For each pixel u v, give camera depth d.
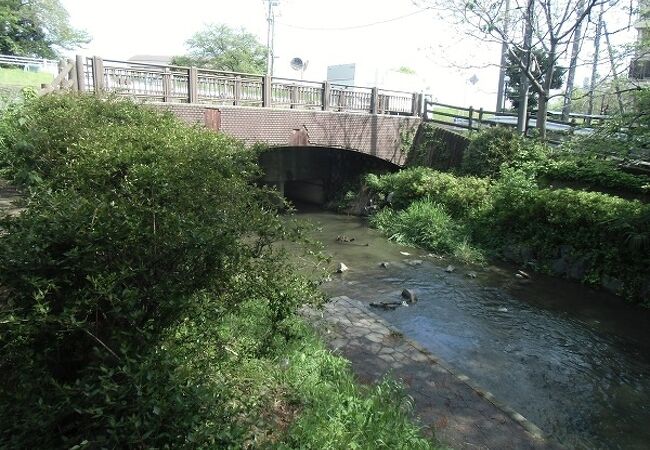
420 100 18.14
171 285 2.98
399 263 11.46
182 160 4.16
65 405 2.48
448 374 5.91
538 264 11.20
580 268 10.43
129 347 2.63
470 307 8.95
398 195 15.44
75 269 2.80
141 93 10.81
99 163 4.02
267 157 16.64
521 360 6.96
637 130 9.51
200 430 2.39
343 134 15.53
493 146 14.45
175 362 2.75
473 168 14.96
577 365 6.92
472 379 6.23
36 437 2.42
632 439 5.27
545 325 8.28
